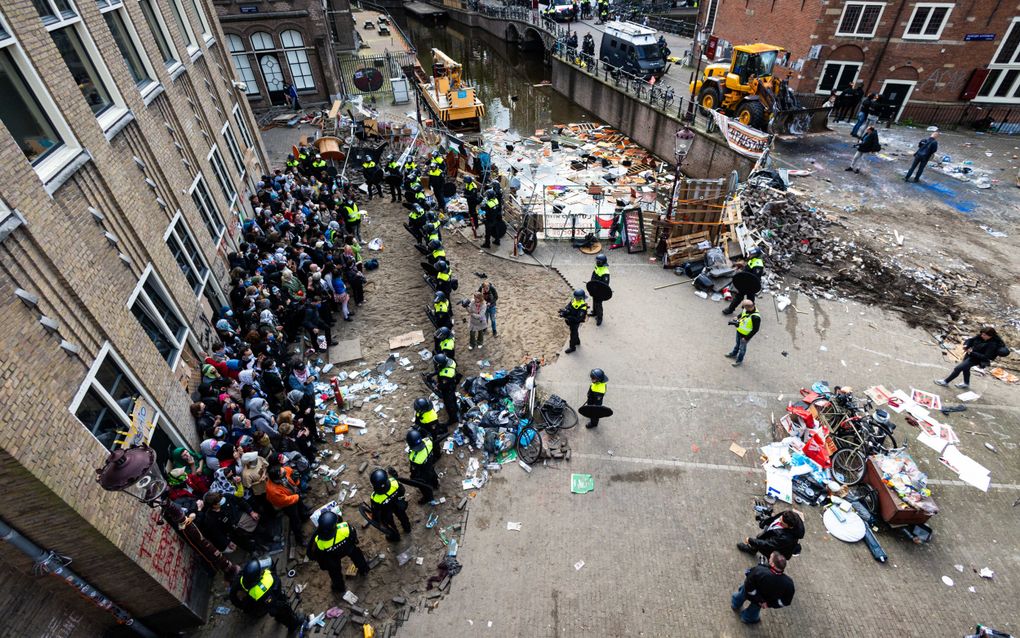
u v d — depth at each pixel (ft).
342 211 49.78
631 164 77.61
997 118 67.82
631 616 22.72
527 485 28.50
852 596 23.07
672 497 27.61
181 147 36.65
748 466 29.04
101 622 20.83
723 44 89.10
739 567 24.47
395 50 118.73
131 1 32.04
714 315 40.88
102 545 18.37
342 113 82.94
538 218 53.16
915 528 25.21
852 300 41.50
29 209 18.85
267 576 20.22
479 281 46.44
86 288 21.35
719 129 68.08
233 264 39.86
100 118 26.37
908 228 48.08
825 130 68.49
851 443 28.22
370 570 24.68
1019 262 43.47
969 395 32.71
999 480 27.61
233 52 82.84
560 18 135.74
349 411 33.42
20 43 20.10
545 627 22.45
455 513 27.22
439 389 30.45
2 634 16.81
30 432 16.46
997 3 60.85
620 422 31.94
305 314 36.78
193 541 22.22
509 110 106.42
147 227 28.19
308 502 27.86
